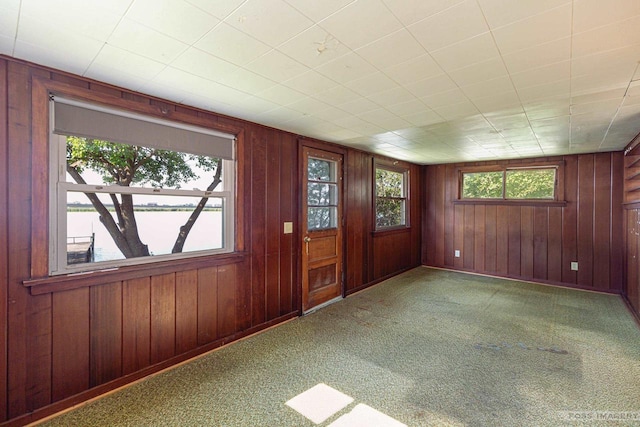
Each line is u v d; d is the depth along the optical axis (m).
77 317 2.01
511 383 2.22
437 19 1.38
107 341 2.14
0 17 1.36
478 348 2.77
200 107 2.61
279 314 3.40
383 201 5.34
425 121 3.01
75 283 1.99
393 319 3.48
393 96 2.36
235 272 2.95
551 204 4.88
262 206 3.20
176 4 1.27
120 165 2.27
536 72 1.91
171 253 2.55
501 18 1.37
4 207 1.75
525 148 4.31
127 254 2.31
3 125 1.74
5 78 1.74
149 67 1.87
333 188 4.15
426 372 2.38
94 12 1.33
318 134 3.59
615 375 2.31
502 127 3.21
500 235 5.41
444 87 2.17
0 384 1.74
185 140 2.59
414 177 6.05
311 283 3.80
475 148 4.37
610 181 4.48
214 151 2.79
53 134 1.93
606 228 4.50
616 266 4.43
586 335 3.03
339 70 1.91
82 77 1.99
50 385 1.90
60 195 1.98
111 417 1.88
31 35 1.51
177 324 2.52
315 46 1.62
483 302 4.07
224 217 2.93
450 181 5.98
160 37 1.53
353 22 1.41
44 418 1.87
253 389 2.17
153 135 2.39
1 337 1.74
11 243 1.77
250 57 1.75
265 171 3.23
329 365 2.49
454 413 1.91
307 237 3.71
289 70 1.91
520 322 3.37
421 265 6.34
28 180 1.82
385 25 1.43
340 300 4.16
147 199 2.42
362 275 4.68
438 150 4.57
